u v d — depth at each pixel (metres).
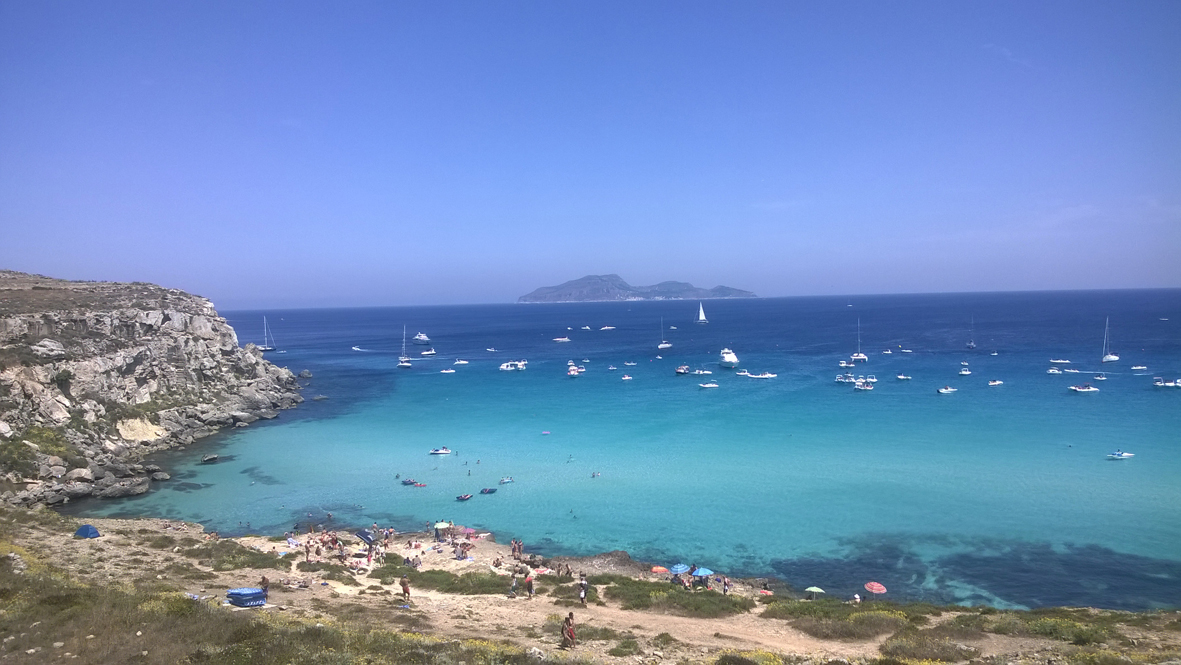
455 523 51.97
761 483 59.25
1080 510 50.19
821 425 81.19
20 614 18.94
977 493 54.62
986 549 44.03
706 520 51.09
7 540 34.75
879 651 24.62
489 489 59.72
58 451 58.69
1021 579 39.56
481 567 40.19
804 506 53.19
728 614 31.09
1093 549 43.44
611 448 72.94
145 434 73.31
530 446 74.81
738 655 21.98
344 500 57.75
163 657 16.17
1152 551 42.91
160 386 82.25
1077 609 32.69
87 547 35.94
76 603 20.58
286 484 62.19
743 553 44.88
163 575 31.50
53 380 64.94
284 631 19.28
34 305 79.62
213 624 19.23
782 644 25.72
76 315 76.94
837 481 59.06
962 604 36.69
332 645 18.56
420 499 57.72
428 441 78.19
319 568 36.97
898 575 40.66
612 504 55.31
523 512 54.06
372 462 69.38
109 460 62.84
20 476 54.56
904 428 78.00
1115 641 25.50
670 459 67.81
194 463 69.50
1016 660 21.83
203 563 36.25
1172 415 81.00
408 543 46.28
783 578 40.91
